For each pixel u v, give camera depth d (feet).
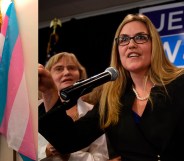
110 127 4.08
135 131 3.78
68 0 6.41
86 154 4.72
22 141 3.82
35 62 3.87
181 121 3.59
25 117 3.83
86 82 3.56
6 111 3.95
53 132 4.02
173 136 3.58
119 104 4.05
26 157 3.84
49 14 5.98
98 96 4.74
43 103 4.09
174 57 9.00
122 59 4.00
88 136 4.28
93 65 8.10
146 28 3.93
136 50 3.86
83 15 7.33
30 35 3.92
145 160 3.68
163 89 3.78
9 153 4.02
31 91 3.88
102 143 4.93
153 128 3.66
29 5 3.95
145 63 3.89
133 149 3.79
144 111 3.77
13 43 3.94
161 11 8.96
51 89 3.97
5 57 3.99
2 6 4.14
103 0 7.61
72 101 3.64
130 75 4.20
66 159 4.48
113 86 4.20
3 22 4.07
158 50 3.89
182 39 8.89
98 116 4.27
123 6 8.28
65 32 7.04
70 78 4.90
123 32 3.97
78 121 4.32
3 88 3.96
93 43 7.79
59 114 3.94
